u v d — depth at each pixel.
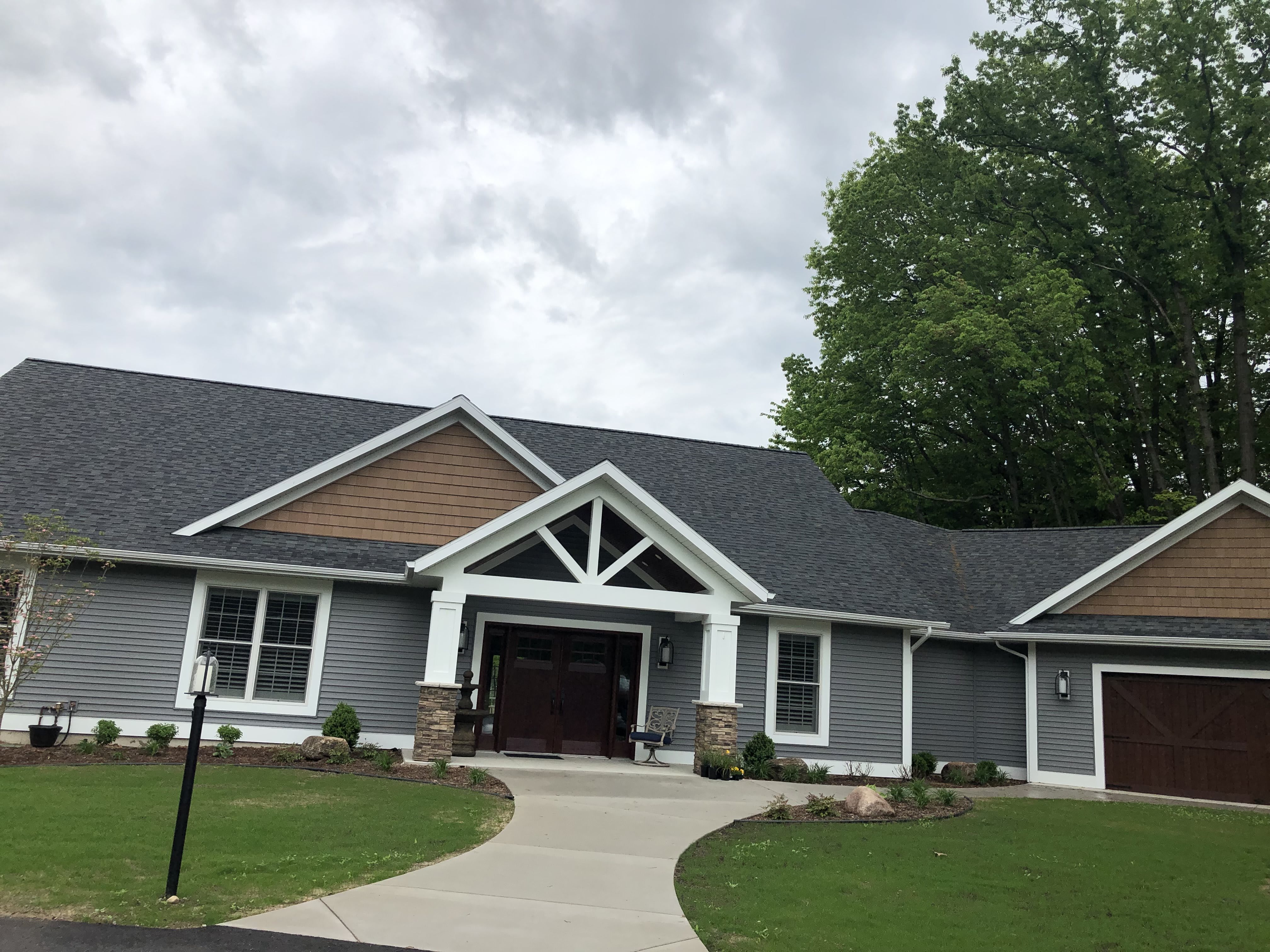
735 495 22.08
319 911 7.48
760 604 17.98
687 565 17.30
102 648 15.87
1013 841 12.34
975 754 20.55
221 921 7.09
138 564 16.17
